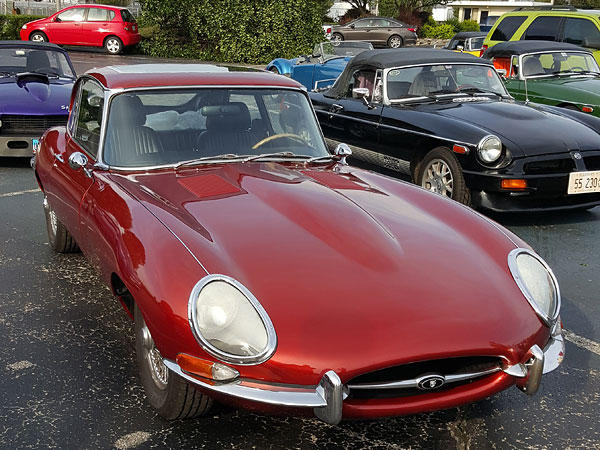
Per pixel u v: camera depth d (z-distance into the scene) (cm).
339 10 4784
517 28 1291
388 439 306
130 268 293
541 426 320
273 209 326
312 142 431
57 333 405
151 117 400
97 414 320
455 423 321
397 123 713
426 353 258
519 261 315
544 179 621
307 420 318
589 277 524
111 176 376
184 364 265
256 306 262
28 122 818
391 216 334
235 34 2525
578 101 924
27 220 637
